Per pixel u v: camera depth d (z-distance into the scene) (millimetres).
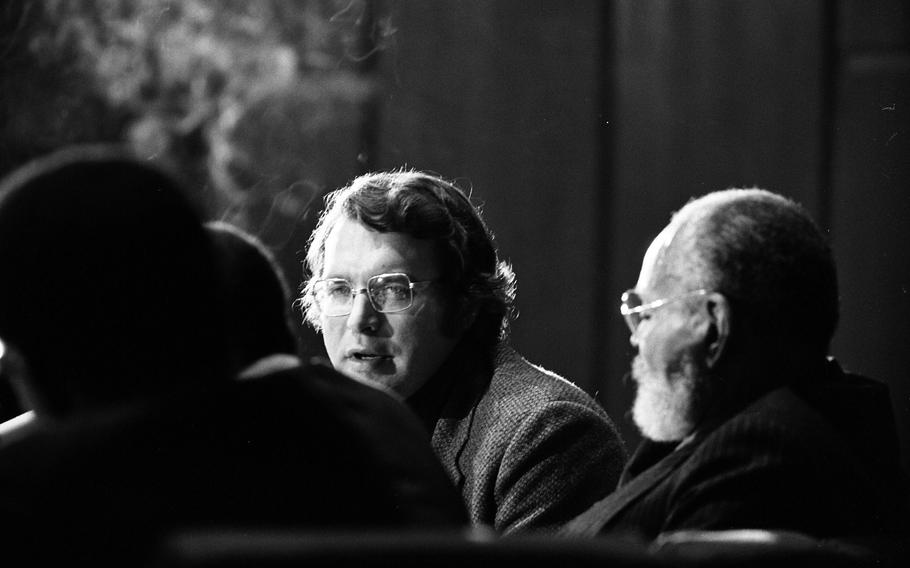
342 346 5473
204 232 3213
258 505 3154
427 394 5613
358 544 1967
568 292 14547
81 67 13344
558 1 14578
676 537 2947
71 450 3008
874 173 14109
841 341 13953
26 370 3191
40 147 13219
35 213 3076
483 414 5500
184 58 13703
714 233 4285
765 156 14422
